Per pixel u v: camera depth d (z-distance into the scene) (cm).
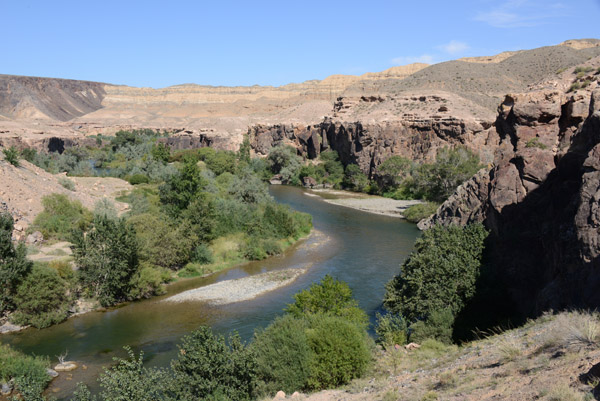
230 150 13712
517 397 1032
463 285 2488
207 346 1641
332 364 1830
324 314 2248
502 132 3578
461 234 2894
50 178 5319
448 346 2084
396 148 9812
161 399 1569
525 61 15700
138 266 3603
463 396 1175
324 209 7556
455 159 7269
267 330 2044
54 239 4100
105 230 3456
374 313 3091
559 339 1313
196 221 4719
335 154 11462
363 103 13225
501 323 2256
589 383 955
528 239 2611
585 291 1706
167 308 3334
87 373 2356
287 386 1784
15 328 2925
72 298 3259
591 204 1855
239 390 1622
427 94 11475
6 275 2909
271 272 4194
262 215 5491
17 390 2061
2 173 4497
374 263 4422
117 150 13750
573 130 2956
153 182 7450
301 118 17438
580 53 15300
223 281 3981
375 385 1627
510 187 2881
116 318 3144
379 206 7775
